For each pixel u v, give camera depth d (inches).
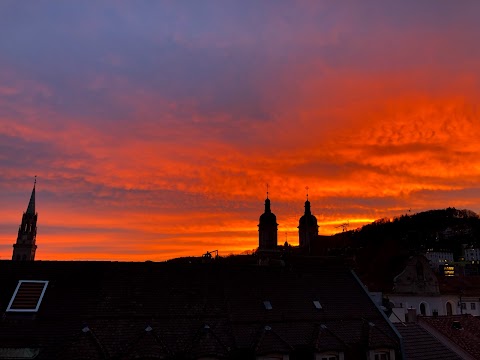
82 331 1083.3
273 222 3865.7
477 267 4926.2
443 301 2539.4
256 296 1362.0
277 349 1155.3
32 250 5659.5
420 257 2581.2
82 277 1278.3
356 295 1493.6
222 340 1156.5
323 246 3698.3
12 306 1131.9
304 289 1453.0
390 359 1268.5
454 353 1332.4
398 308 1974.7
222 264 1466.5
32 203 5812.0
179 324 1181.1
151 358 1053.2
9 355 1024.9
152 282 1316.4
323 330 1266.0
